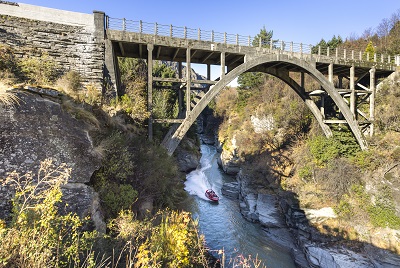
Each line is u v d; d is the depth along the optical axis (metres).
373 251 12.62
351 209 14.77
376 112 19.02
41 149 5.51
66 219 3.72
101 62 11.62
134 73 19.62
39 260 2.61
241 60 16.72
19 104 5.41
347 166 16.27
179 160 30.05
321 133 21.98
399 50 23.88
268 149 28.38
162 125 23.50
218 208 20.89
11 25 10.28
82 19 11.61
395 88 18.78
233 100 52.69
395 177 14.33
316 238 14.24
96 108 8.31
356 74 21.05
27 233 2.81
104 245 4.46
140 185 8.96
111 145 7.38
